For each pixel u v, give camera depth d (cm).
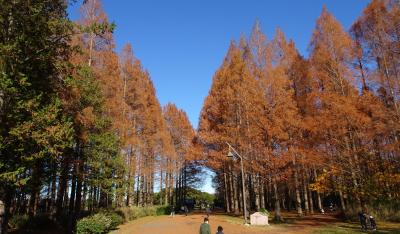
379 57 2256
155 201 5769
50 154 1095
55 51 1164
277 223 2223
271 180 2447
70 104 1630
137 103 3073
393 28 2119
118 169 2005
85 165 1844
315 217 2686
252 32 2659
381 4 2211
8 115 949
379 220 2139
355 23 2583
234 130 2661
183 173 5103
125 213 2527
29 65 1071
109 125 2020
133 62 3119
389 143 2127
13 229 1712
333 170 2269
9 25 1036
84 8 2253
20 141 977
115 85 2423
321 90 2438
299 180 3194
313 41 2562
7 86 927
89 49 2119
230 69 2848
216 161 2962
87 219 1692
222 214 3453
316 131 2323
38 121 969
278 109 2364
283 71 2469
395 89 2077
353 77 2295
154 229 1966
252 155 2472
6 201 1098
